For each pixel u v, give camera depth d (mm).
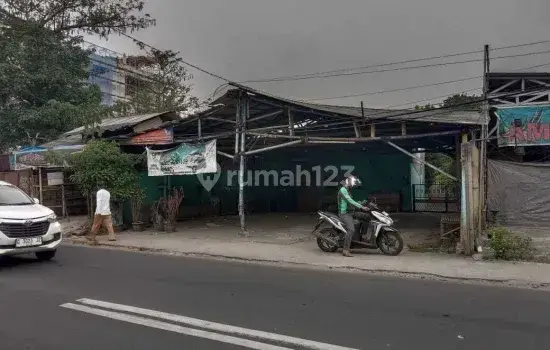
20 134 23422
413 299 6555
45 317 5734
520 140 13461
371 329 5188
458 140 13922
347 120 12719
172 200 15156
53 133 23078
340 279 8023
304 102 13492
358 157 21547
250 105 14086
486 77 13680
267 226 16172
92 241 12844
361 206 10133
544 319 5574
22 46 23031
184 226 16391
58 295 6836
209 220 18203
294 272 8703
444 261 9289
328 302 6383
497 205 14453
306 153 21859
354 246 10523
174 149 14664
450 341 4789
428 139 15938
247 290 7137
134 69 36281
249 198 21359
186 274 8477
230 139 17234
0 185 11031
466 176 9992
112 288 7289
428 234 13344
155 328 5281
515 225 14234
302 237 13312
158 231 15008
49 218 9945
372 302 6383
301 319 5574
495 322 5449
